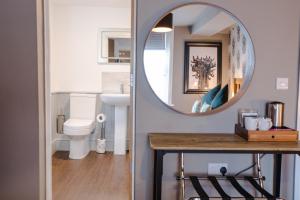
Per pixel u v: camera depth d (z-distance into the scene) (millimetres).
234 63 2111
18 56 1994
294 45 2094
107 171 3293
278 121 2016
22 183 2055
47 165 2150
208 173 2152
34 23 1979
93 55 4098
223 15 2076
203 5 2061
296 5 2070
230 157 2156
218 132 2133
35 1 1966
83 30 4070
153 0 2041
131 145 2123
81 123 3703
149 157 2113
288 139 1873
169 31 2068
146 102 2096
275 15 2070
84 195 2652
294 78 2115
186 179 2049
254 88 2115
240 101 2123
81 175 3158
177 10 2057
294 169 2162
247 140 1880
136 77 2080
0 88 2014
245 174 2164
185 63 2100
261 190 1868
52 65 3961
